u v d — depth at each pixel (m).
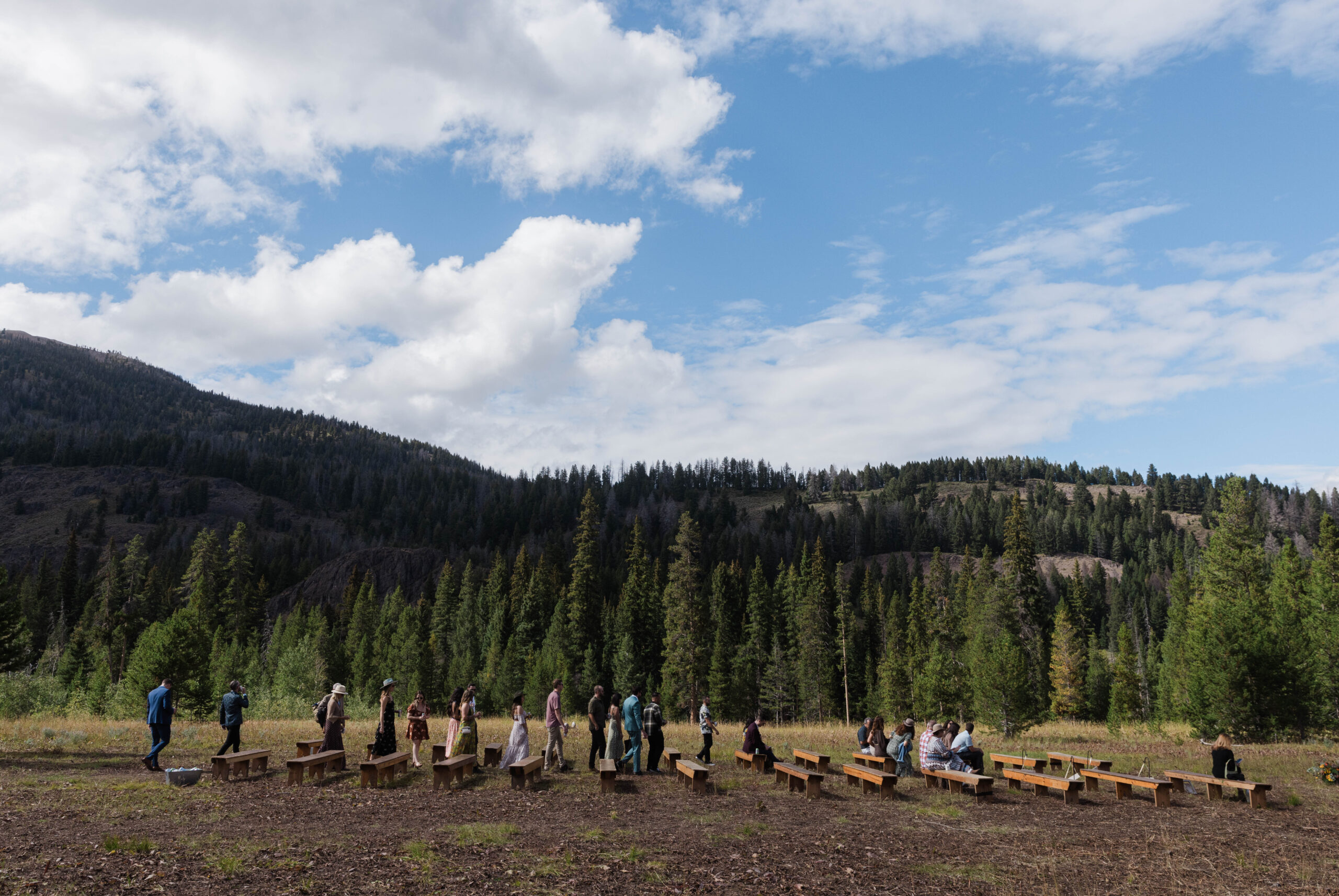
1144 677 68.38
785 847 9.81
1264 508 189.38
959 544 182.88
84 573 154.88
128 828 9.39
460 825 10.35
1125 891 8.30
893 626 82.12
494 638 84.06
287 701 36.09
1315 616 33.59
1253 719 26.53
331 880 7.44
